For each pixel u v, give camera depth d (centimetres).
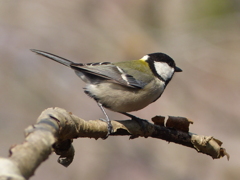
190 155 1227
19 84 1295
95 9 1617
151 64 814
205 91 1478
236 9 1667
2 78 1291
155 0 1692
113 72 741
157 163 1202
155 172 1182
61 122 437
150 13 1678
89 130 522
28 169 294
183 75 1516
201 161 1226
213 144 631
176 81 1488
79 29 1543
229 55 1577
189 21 1669
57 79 1348
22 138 1195
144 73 771
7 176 250
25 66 1344
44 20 1505
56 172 1109
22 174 282
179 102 1421
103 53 1516
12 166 265
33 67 1348
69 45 1488
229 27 1647
